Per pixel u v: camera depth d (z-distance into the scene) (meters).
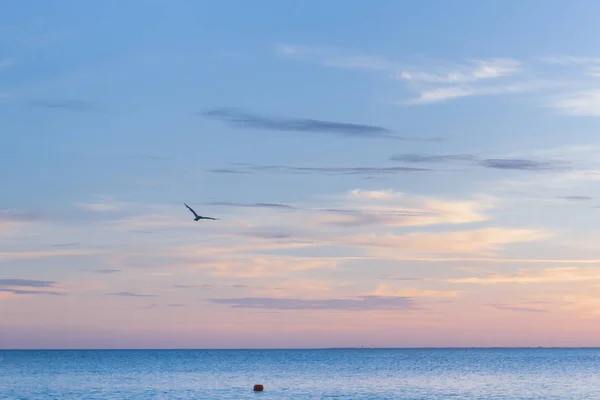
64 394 121.88
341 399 111.62
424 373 182.25
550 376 166.00
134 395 119.12
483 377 163.38
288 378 162.25
